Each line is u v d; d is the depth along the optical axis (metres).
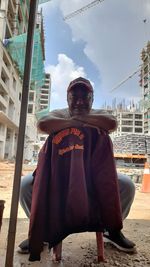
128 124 95.44
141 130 95.31
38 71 19.78
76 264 1.96
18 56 28.19
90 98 2.07
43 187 1.82
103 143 1.95
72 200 1.77
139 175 11.42
